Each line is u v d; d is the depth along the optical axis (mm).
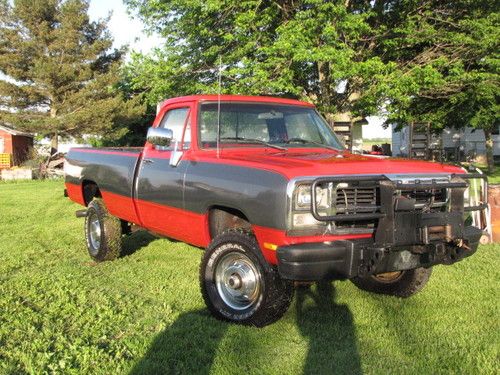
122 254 7648
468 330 4707
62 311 5148
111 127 33094
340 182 4305
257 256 4562
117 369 3930
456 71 15859
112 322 4855
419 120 20562
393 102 16641
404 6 17000
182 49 17516
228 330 4672
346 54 14320
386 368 4008
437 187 4512
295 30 14195
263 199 4402
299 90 15172
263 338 4508
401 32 16406
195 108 5676
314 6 14336
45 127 32594
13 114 33156
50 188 19891
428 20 17516
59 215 12055
